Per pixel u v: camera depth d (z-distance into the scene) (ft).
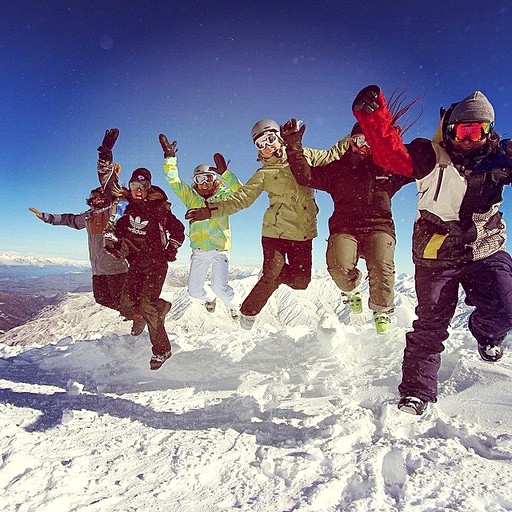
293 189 14.12
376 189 12.69
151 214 14.58
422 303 9.68
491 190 9.12
